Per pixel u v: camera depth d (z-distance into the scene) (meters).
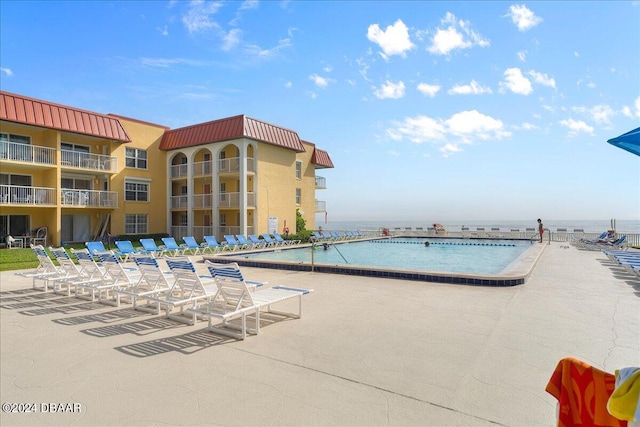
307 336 5.13
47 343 4.98
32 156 20.91
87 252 8.17
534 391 3.44
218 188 26.23
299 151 30.14
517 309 6.48
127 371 4.02
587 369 2.07
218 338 5.14
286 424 2.93
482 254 19.92
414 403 3.24
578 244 21.75
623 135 2.60
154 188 28.17
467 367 4.00
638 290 8.09
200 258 16.64
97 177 25.72
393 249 22.88
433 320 5.84
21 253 16.58
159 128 28.64
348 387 3.56
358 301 7.23
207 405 3.26
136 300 7.34
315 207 36.06
